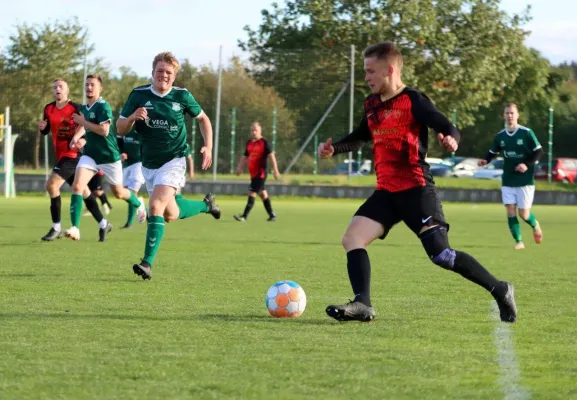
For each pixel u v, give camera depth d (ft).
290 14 179.93
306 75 138.21
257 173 93.25
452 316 30.25
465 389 19.45
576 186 156.04
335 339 25.29
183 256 52.39
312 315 29.86
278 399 18.33
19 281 38.47
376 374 20.79
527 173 64.13
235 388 19.21
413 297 35.45
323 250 58.29
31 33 185.68
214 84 139.03
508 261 53.57
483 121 262.47
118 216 97.96
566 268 49.24
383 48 27.48
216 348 23.67
